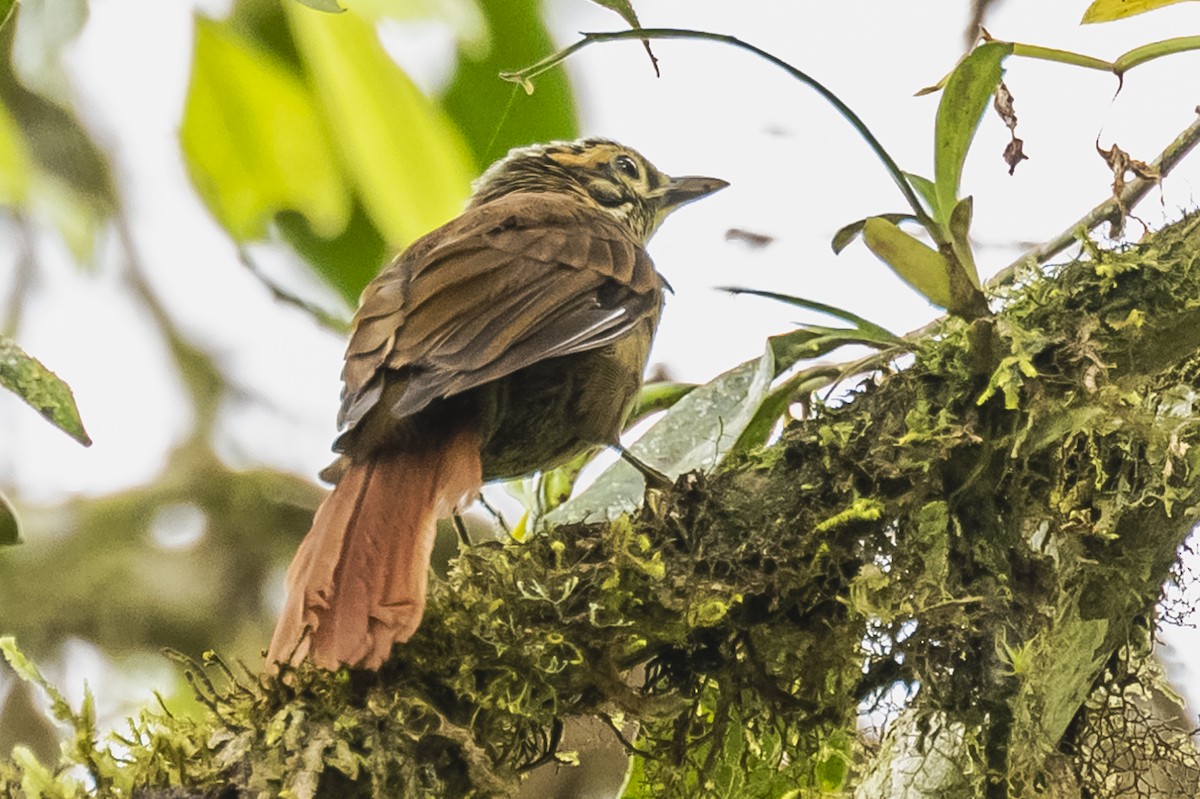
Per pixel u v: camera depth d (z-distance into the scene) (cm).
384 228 906
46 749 1186
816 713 626
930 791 641
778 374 711
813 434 629
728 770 661
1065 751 687
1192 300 636
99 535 1262
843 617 616
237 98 1017
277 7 1003
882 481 617
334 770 524
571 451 786
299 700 539
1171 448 613
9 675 1202
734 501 614
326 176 1026
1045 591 629
